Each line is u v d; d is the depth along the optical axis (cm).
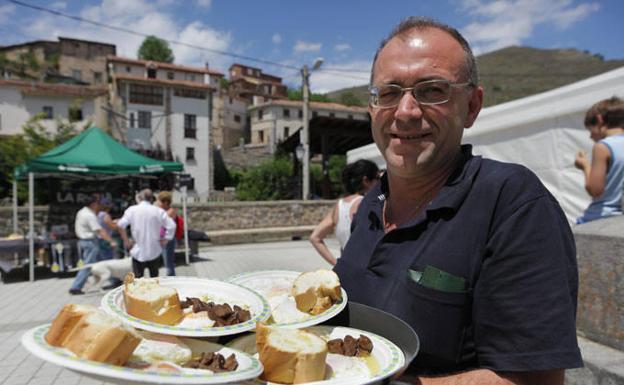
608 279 240
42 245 977
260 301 132
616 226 251
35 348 79
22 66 5250
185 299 134
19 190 2148
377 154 1106
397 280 136
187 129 3903
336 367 107
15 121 3481
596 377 214
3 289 836
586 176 300
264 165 2686
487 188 126
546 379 107
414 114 138
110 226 879
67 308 85
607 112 288
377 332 129
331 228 411
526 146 662
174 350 100
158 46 7225
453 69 139
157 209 728
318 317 126
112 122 3719
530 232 114
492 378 109
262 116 5847
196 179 3922
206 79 5156
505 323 111
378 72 150
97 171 1020
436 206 133
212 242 1462
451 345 123
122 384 79
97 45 6138
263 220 1686
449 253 126
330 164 3123
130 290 112
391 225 161
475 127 749
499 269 115
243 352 108
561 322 105
